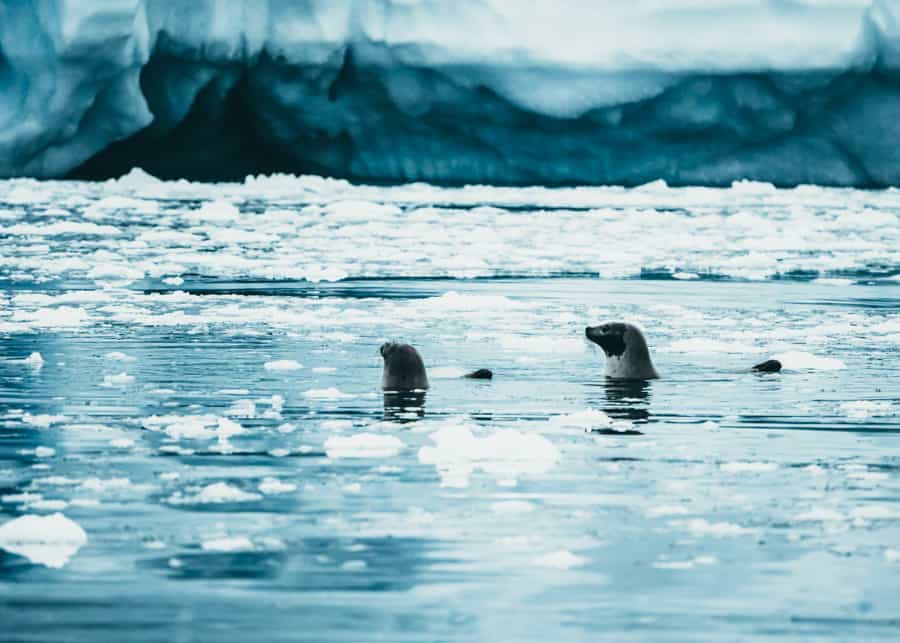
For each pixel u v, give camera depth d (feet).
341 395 116.98
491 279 217.36
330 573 69.36
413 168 413.18
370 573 69.41
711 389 122.52
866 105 394.73
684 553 73.00
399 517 78.95
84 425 103.30
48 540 73.82
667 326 164.96
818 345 150.51
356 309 177.06
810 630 62.64
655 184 401.49
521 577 69.15
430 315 172.24
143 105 357.61
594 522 78.43
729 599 66.33
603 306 184.03
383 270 228.43
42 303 179.11
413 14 375.86
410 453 94.73
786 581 68.80
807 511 81.10
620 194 393.09
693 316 174.19
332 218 324.39
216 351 141.59
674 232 305.73
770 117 391.45
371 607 64.85
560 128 391.86
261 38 376.07
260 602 65.41
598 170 410.31
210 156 412.77
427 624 62.90
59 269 219.82
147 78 371.56
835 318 173.78
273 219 319.06
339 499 82.48
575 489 85.56
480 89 383.04
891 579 69.15
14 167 362.33
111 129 362.94
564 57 375.66
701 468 91.35
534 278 219.61
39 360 133.49
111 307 175.11
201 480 86.74
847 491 85.71
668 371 132.36
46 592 66.44
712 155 406.00
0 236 270.46
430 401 114.93
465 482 86.84
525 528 77.10
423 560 71.41
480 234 288.92
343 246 267.39
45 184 373.61
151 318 164.66
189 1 366.43
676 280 219.82
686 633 62.18
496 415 109.09
